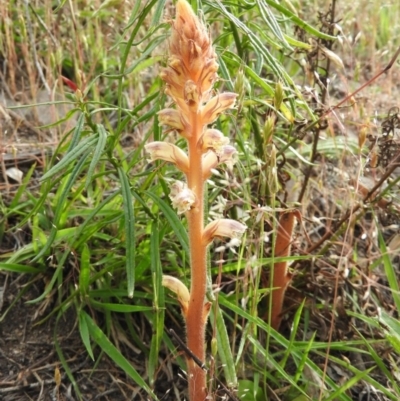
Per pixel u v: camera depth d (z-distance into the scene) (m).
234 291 0.34
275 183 0.30
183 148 0.36
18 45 0.55
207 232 0.25
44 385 0.34
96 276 0.36
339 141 0.44
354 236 0.45
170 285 0.26
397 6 0.63
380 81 0.55
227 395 0.30
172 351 0.34
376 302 0.39
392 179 0.45
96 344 0.36
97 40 0.51
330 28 0.38
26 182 0.40
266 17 0.30
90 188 0.42
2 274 0.39
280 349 0.36
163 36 0.32
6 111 0.49
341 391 0.31
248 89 0.32
